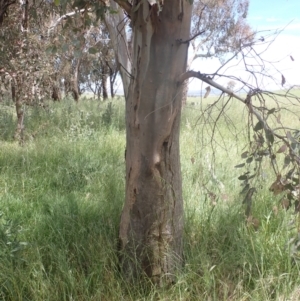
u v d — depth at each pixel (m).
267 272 3.08
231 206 3.98
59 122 9.98
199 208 3.93
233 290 2.97
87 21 2.41
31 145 7.39
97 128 9.34
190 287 2.93
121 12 3.86
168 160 2.88
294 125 7.25
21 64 7.40
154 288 2.93
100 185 5.25
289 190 2.62
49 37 7.54
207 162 5.11
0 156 6.57
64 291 2.81
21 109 8.35
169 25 2.61
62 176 5.64
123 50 3.99
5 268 2.94
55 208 4.21
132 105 2.82
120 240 3.17
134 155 2.87
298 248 2.76
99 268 3.05
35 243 3.33
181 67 2.71
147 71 2.69
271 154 2.53
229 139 6.91
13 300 2.80
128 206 3.01
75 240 3.50
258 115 2.41
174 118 2.80
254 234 3.47
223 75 2.42
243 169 5.39
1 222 3.92
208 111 2.84
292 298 2.80
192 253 3.20
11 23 7.46
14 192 5.09
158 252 3.00
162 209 2.94
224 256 3.26
